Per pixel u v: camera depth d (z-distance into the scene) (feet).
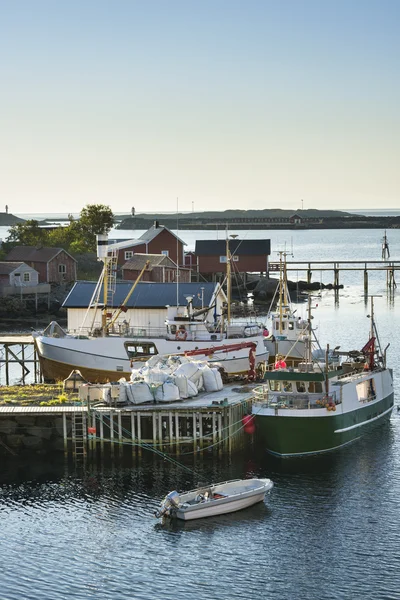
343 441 207.62
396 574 148.05
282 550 156.04
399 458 200.03
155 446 200.54
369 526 164.76
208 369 222.28
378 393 225.15
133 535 162.40
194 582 146.00
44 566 151.74
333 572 148.77
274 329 289.94
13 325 420.77
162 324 274.36
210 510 168.76
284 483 185.26
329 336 380.58
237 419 203.51
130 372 253.85
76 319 280.31
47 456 203.00
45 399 214.90
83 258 604.08
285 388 204.95
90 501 177.17
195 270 577.43
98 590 143.84
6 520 169.27
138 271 471.62
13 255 526.98
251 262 574.97
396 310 480.64
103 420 200.13
